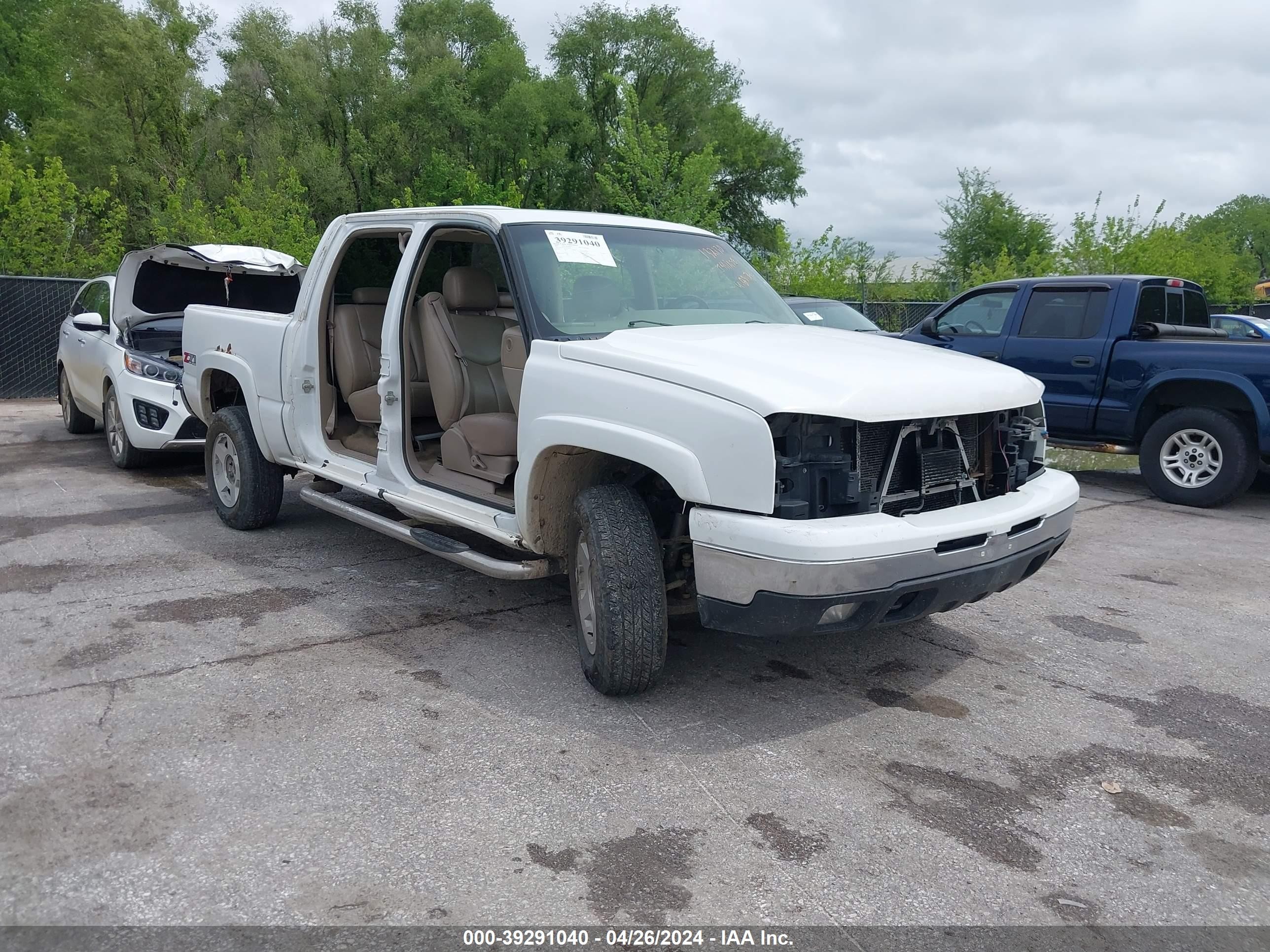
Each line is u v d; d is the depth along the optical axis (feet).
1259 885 9.11
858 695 13.39
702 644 15.29
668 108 151.02
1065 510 13.53
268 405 19.21
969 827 10.01
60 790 10.35
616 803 10.32
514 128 125.39
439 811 10.09
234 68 120.47
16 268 63.16
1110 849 9.66
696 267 16.03
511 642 15.17
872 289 86.79
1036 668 14.58
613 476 13.51
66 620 15.79
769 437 10.68
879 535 10.82
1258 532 23.94
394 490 16.01
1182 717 12.91
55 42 111.86
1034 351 29.81
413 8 137.69
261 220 76.28
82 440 36.14
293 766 11.00
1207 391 26.68
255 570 18.78
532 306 13.70
